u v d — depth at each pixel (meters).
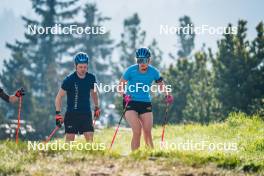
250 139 41.66
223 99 102.94
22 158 28.67
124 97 34.62
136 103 34.59
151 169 27.11
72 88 34.03
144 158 29.11
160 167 27.44
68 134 34.25
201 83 114.06
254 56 104.38
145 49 34.44
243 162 28.94
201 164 28.30
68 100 34.25
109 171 26.62
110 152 30.05
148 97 34.78
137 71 34.59
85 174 26.09
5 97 30.88
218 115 104.44
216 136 46.66
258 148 37.34
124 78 34.66
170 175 26.20
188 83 116.06
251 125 50.62
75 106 34.09
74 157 28.69
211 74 113.19
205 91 112.12
